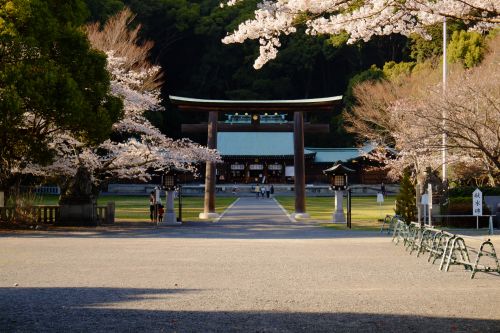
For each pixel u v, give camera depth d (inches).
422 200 882.1
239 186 2805.1
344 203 1967.3
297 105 1320.1
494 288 397.7
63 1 945.5
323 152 3009.4
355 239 777.6
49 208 1008.2
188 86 3388.3
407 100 1432.1
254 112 1369.3
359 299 354.6
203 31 3129.9
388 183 2807.6
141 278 438.0
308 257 572.7
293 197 2485.2
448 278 442.9
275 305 335.6
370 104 1718.8
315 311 319.3
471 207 1013.8
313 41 3110.2
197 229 961.5
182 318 301.3
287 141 3043.8
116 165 1147.9
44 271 471.8
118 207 1663.4
